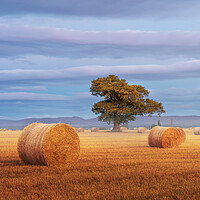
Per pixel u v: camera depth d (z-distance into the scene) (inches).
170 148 1100.5
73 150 724.0
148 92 3235.7
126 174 547.5
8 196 404.5
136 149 1045.8
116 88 3137.3
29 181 490.6
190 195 414.0
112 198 394.3
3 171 586.6
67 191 434.6
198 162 703.7
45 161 678.5
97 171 586.2
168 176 531.5
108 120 3312.0
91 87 3275.1
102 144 1298.0
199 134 2474.2
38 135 693.9
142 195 412.5
